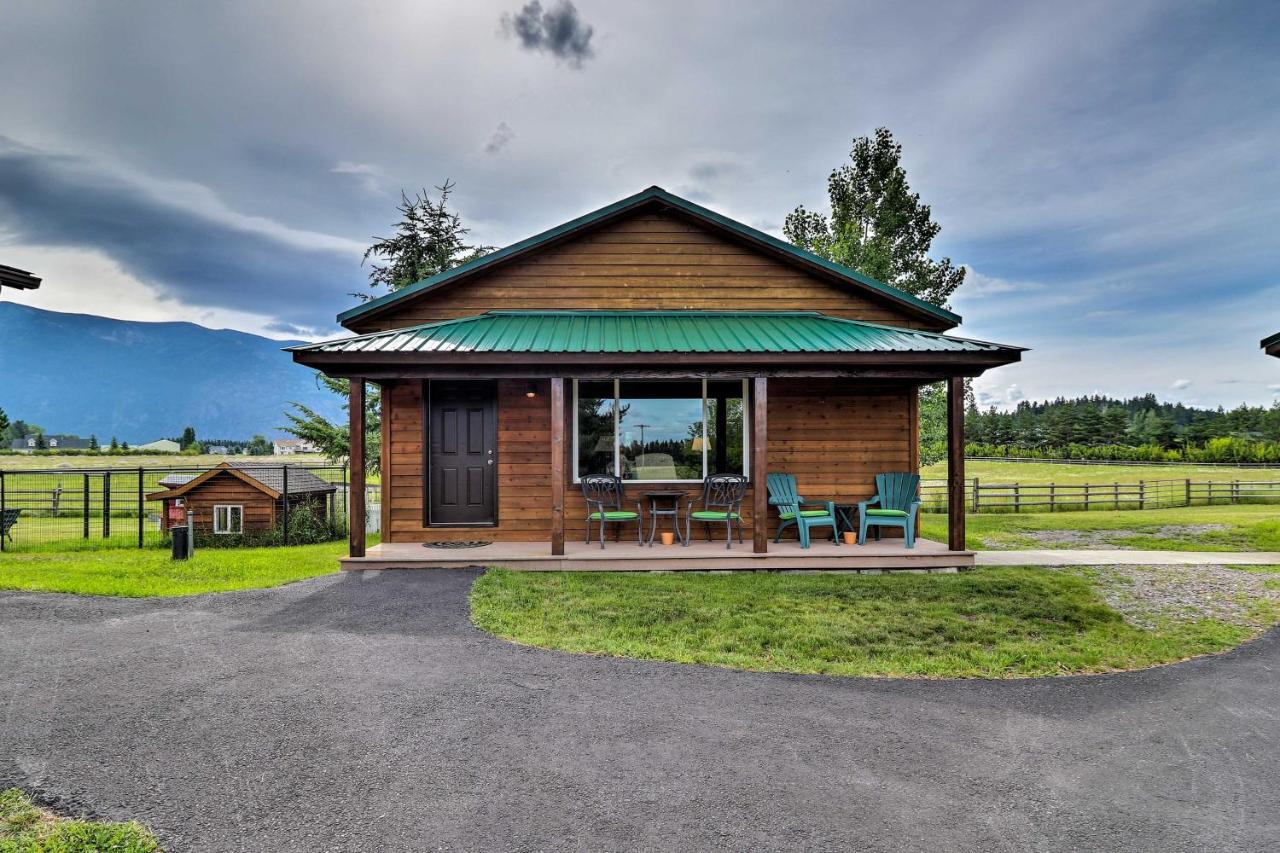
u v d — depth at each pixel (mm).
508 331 8594
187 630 5484
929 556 8141
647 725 3715
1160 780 3152
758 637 5438
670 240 9867
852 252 18875
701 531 9422
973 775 3170
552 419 7988
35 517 21281
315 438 18188
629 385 9492
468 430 9328
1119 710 4043
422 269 18922
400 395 9211
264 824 2693
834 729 3693
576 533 9312
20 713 3809
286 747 3402
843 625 5777
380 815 2771
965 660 4961
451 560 7871
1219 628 5867
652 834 2633
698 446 9500
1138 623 6043
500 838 2602
